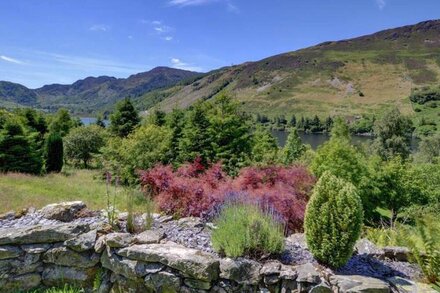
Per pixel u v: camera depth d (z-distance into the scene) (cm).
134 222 450
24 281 392
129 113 3012
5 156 1825
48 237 398
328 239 358
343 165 1594
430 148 3812
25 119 2827
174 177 664
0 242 394
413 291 337
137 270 359
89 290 388
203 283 335
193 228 455
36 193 935
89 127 2844
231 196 543
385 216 1730
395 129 4319
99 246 388
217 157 1606
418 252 393
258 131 2766
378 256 420
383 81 14462
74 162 2816
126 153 1563
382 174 1798
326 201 368
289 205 597
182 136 1838
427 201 1794
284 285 333
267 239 371
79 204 520
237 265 342
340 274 348
